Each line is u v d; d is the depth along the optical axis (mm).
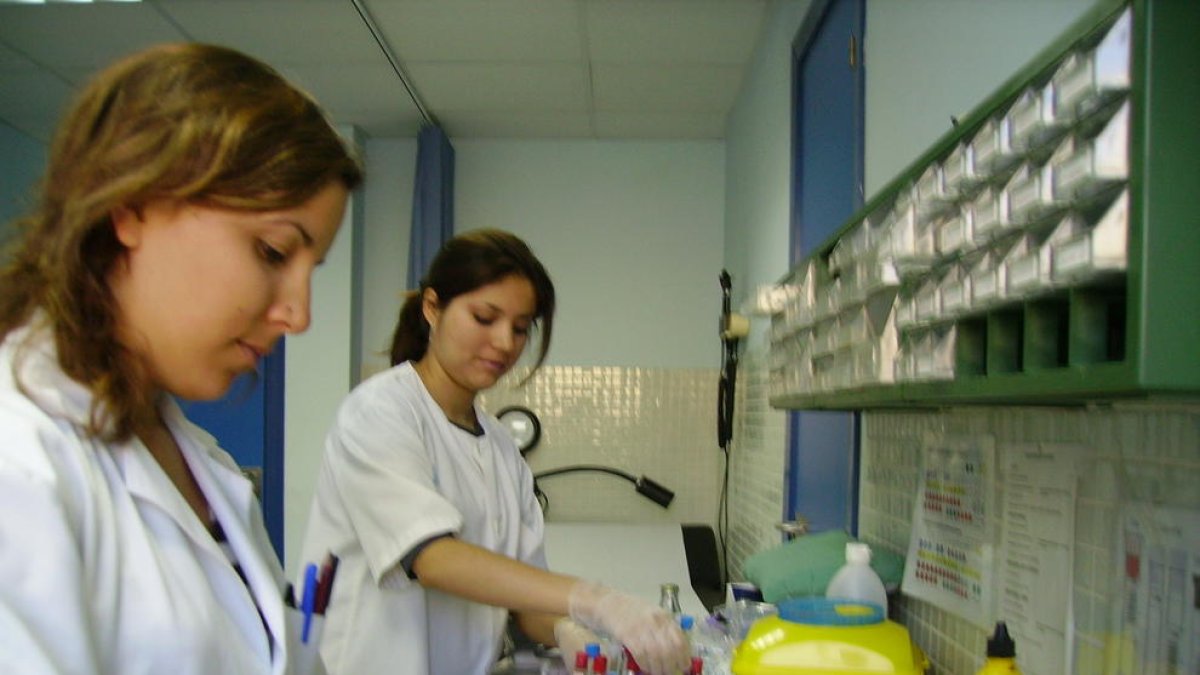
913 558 1244
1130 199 505
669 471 3551
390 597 1306
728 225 3529
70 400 542
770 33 2574
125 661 524
